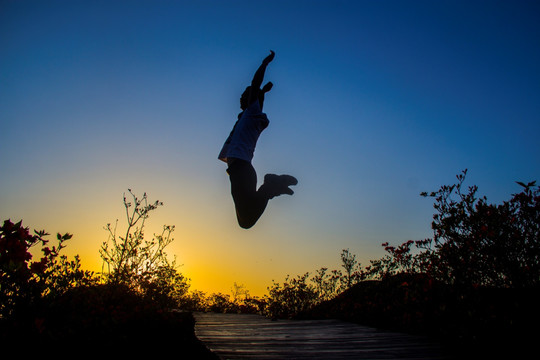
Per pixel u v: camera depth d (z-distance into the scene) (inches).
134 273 325.7
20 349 154.4
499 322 153.1
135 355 176.1
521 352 133.3
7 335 155.8
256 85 120.8
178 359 170.9
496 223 185.9
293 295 402.6
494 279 189.8
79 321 184.2
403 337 195.5
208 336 195.3
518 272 177.8
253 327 249.6
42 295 177.5
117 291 271.3
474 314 165.5
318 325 263.9
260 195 106.5
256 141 116.8
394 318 235.6
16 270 157.6
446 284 208.5
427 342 177.3
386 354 144.7
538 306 159.2
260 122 118.0
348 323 277.0
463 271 195.2
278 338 190.9
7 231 166.4
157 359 171.2
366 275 360.2
